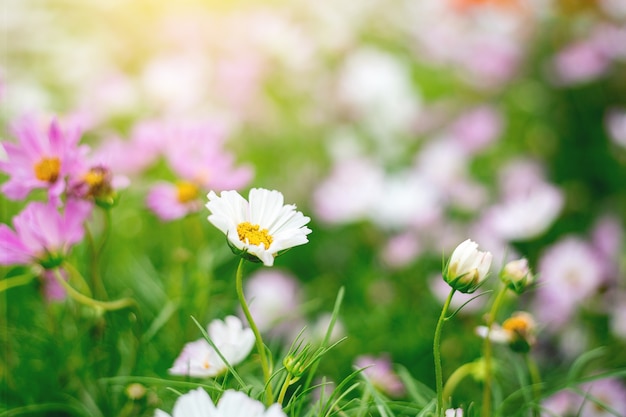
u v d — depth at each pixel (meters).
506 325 0.73
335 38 1.70
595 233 1.16
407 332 1.00
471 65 1.67
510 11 1.77
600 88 1.56
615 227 1.16
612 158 1.40
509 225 1.03
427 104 1.68
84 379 0.80
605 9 1.66
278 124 1.45
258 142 1.42
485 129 1.42
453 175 1.30
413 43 1.84
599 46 1.53
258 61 1.43
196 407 0.55
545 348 0.98
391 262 1.11
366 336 1.00
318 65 1.60
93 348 0.79
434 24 1.83
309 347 0.62
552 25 1.71
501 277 0.68
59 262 0.69
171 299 0.87
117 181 0.74
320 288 1.11
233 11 1.69
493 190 1.38
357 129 1.50
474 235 1.11
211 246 1.03
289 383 0.62
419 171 1.31
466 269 0.61
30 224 0.68
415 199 1.18
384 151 1.46
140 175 0.94
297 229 0.60
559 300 0.98
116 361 0.79
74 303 0.81
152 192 0.82
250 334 0.68
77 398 0.81
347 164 1.27
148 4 1.64
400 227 1.19
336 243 1.22
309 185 1.35
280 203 0.61
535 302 1.03
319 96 1.53
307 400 0.78
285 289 1.00
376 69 1.55
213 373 0.66
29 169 0.72
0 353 0.83
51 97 1.36
